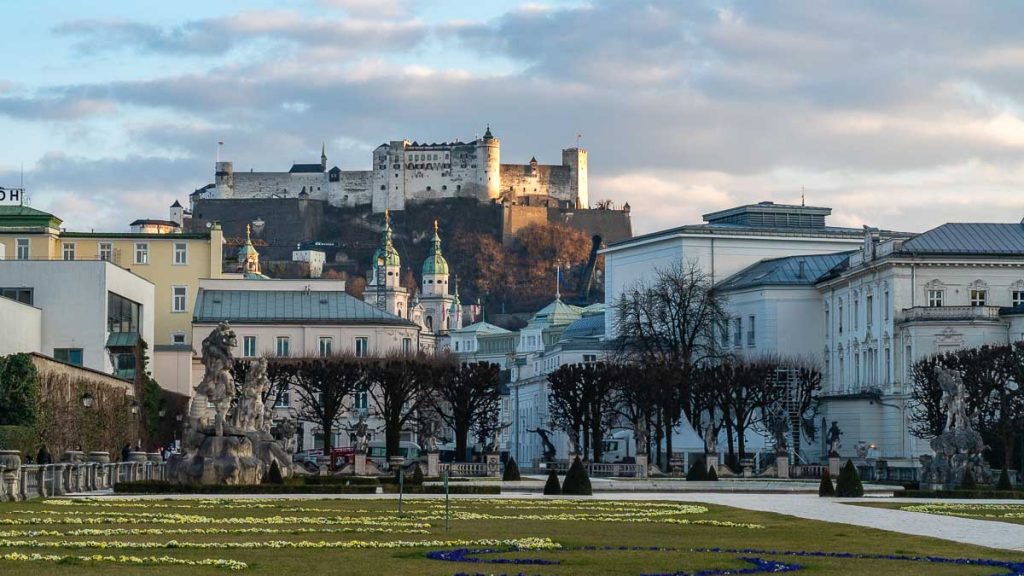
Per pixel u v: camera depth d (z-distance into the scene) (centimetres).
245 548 16162
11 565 14100
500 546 16638
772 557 16012
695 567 14900
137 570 13962
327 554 15625
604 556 15812
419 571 14200
